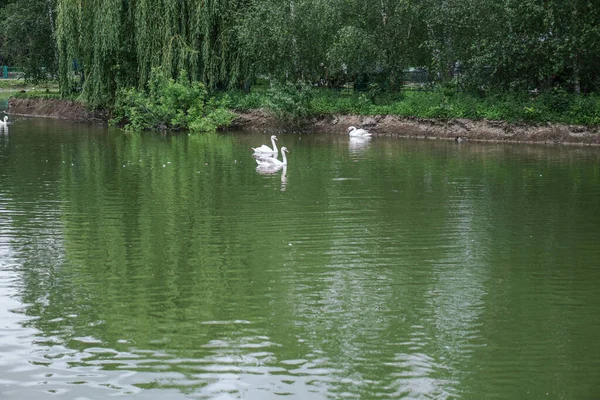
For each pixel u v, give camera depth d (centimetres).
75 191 1886
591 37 3025
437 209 1681
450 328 955
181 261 1252
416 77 4206
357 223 1533
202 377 809
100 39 3753
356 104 3716
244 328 951
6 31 4950
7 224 1514
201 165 2378
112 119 3881
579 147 2986
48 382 795
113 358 856
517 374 823
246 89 4097
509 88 3447
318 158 2592
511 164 2441
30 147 2848
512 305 1043
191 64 3772
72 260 1256
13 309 1016
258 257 1277
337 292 1096
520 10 3152
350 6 3728
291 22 3675
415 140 3306
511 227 1506
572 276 1179
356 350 884
